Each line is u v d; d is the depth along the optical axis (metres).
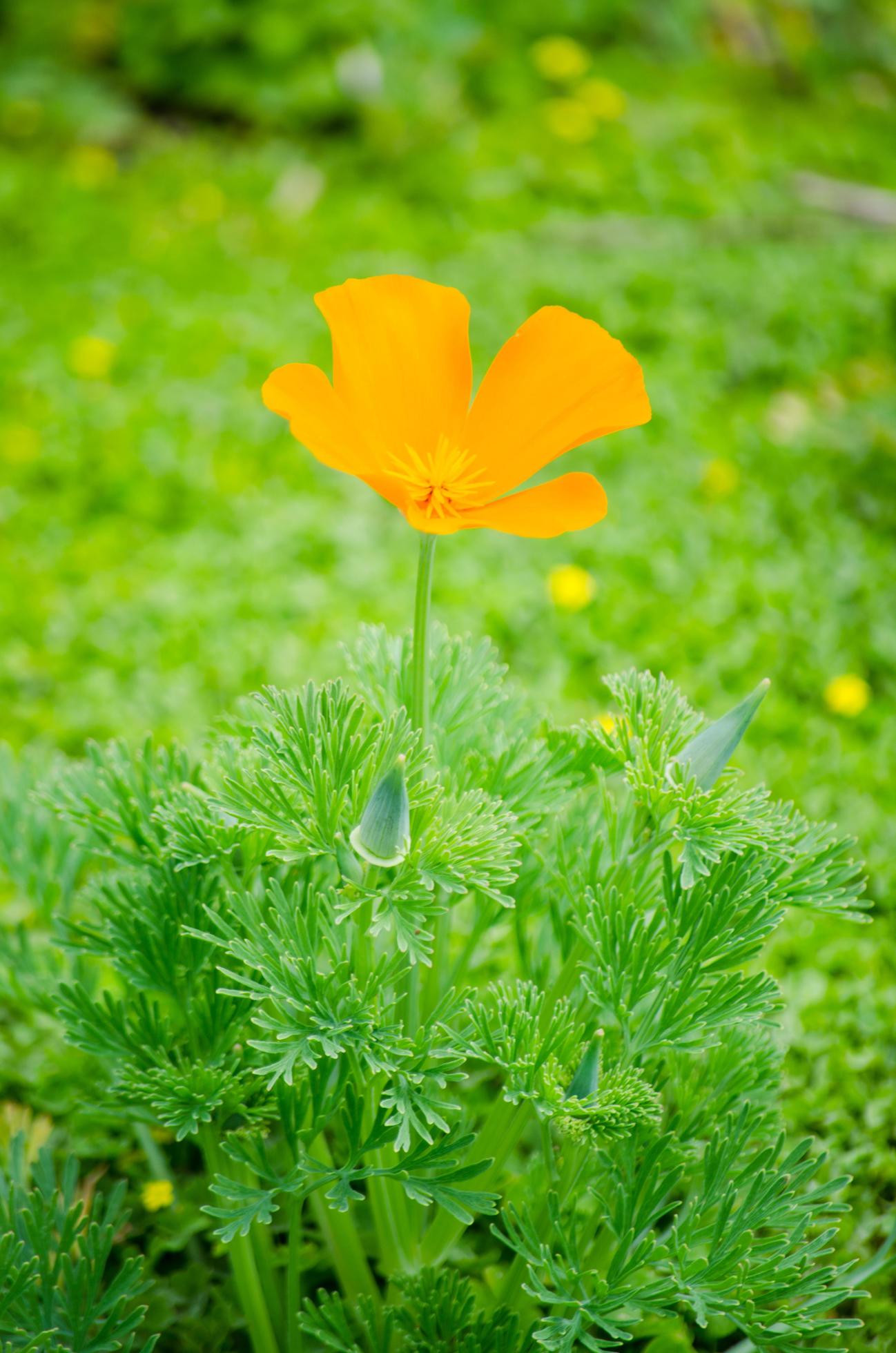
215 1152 0.49
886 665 0.74
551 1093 0.47
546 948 0.52
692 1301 0.46
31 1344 0.47
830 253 1.12
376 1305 0.51
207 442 0.88
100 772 0.51
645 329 1.00
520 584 0.77
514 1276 0.50
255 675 0.71
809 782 0.65
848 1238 0.55
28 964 0.55
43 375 0.93
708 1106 0.50
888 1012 0.59
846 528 0.84
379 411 0.46
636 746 0.48
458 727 0.50
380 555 0.80
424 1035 0.47
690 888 0.48
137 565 0.79
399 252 1.10
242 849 0.49
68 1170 0.51
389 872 0.47
